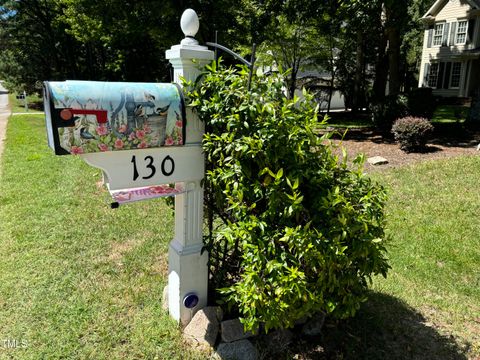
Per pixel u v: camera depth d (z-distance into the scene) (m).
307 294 2.13
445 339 2.61
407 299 3.08
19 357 2.37
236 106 2.18
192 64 2.23
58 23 20.75
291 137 2.14
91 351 2.43
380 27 10.16
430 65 22.69
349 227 2.14
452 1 20.86
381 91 14.31
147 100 2.02
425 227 4.39
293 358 2.39
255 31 11.02
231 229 2.19
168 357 2.37
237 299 2.23
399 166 6.94
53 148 1.84
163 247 3.91
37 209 4.93
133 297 3.01
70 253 3.75
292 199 2.08
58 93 1.79
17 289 3.11
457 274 3.47
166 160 2.22
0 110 21.84
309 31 14.23
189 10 2.23
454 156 7.30
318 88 17.56
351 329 2.67
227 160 2.16
